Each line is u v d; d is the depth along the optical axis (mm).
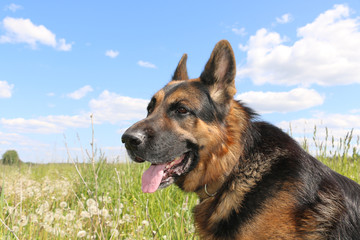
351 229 590
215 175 655
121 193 1263
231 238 590
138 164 1595
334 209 580
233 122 672
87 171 1526
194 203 1067
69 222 817
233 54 677
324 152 1354
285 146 630
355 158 1254
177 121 670
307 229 556
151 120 674
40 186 1422
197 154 670
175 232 815
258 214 573
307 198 567
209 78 692
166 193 1186
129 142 655
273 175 596
